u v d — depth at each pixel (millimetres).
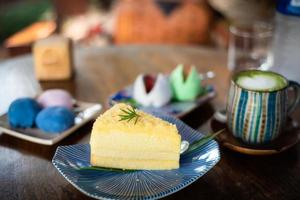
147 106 728
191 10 1239
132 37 1249
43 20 2070
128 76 857
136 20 1244
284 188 581
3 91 796
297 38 765
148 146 584
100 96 785
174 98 748
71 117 675
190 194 570
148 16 1242
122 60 924
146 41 1251
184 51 968
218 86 818
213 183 587
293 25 762
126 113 600
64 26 1711
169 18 1239
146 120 595
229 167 614
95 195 531
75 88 811
